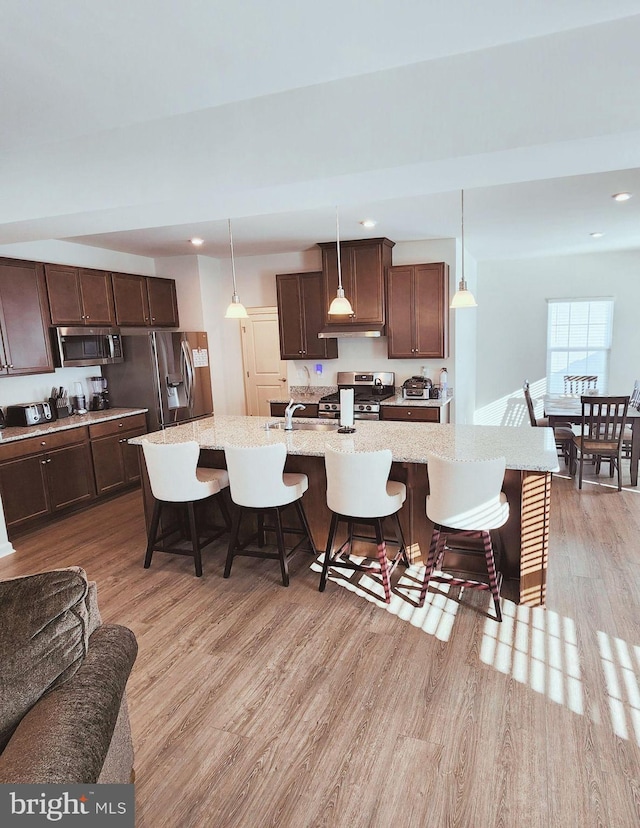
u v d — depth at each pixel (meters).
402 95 2.03
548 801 1.71
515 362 7.50
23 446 4.20
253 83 2.02
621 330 6.96
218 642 2.64
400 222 4.63
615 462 5.37
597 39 1.78
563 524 4.05
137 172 2.47
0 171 2.71
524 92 1.88
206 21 1.58
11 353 4.34
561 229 5.12
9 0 1.43
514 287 7.36
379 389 6.08
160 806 1.73
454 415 5.90
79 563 3.65
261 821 1.67
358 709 2.15
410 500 3.32
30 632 1.38
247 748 1.97
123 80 1.95
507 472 3.05
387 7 1.56
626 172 3.22
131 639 1.63
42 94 2.05
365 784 1.80
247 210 2.68
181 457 3.20
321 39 1.73
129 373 5.54
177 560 3.63
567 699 2.16
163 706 2.20
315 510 3.61
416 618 2.80
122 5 1.48
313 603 2.98
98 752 1.24
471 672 2.35
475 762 1.87
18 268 4.39
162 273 6.34
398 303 5.59
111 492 5.13
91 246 5.38
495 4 1.58
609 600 2.92
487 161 2.04
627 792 1.73
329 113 2.14
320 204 2.61
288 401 6.15
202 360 6.10
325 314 5.74
